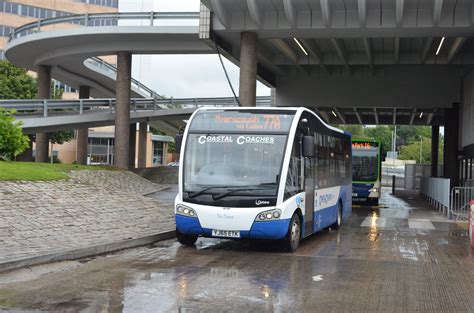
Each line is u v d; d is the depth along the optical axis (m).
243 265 10.20
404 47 29.86
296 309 7.05
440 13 21.23
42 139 39.91
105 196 17.72
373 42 28.80
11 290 7.77
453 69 34.56
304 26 23.42
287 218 11.56
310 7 22.97
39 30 35.69
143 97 48.31
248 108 12.35
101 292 7.73
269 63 32.19
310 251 12.21
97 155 80.62
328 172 15.41
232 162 11.81
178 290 7.94
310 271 9.72
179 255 11.21
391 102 35.50
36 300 7.22
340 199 17.16
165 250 11.88
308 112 13.12
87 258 10.53
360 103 35.91
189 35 32.66
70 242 11.08
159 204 19.00
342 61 31.88
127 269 9.51
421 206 27.78
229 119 12.24
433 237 15.27
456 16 22.14
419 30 22.91
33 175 17.12
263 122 12.09
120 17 33.12
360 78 35.84
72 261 10.12
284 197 11.52
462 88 34.16
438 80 34.94
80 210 14.84
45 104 31.42
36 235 11.39
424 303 7.58
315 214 13.86
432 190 28.91
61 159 78.38
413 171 51.12
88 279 8.60
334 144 16.31
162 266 9.88
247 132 12.02
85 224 13.35
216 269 9.70
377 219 20.45
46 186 16.56
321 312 6.96
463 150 33.38
